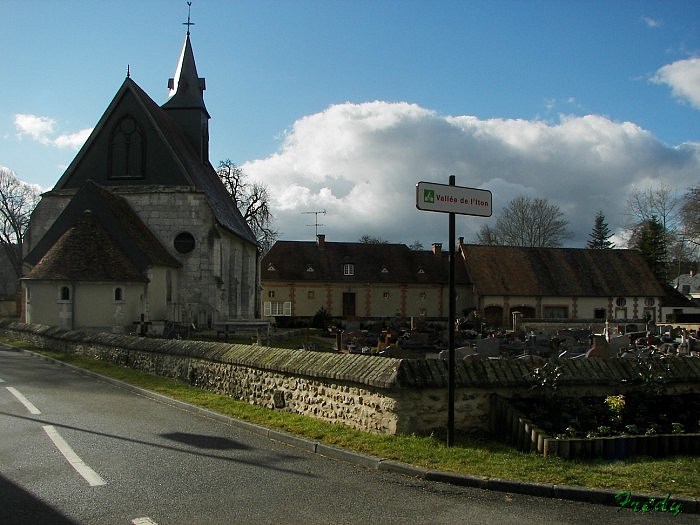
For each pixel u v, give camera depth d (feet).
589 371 31.81
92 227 91.45
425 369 29.40
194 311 106.22
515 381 30.32
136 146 109.81
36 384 48.55
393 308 197.67
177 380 50.42
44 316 85.87
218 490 21.86
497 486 22.49
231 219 132.16
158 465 25.09
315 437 29.60
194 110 138.62
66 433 30.78
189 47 140.26
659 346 86.99
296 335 118.42
